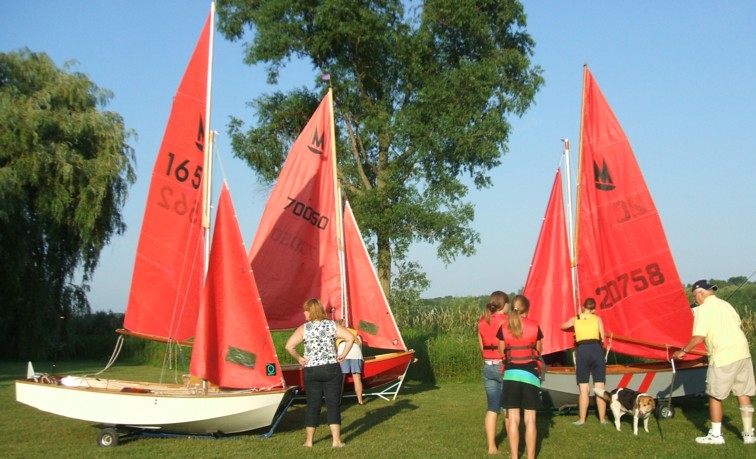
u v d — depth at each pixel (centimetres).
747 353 769
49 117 2192
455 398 1211
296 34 2333
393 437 832
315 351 770
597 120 1061
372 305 1243
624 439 816
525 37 2455
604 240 1047
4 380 1538
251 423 818
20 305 2303
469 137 2211
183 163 972
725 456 717
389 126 2256
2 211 1994
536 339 697
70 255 2417
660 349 1045
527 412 688
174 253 965
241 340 844
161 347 2131
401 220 2289
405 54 2308
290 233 1230
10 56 2309
